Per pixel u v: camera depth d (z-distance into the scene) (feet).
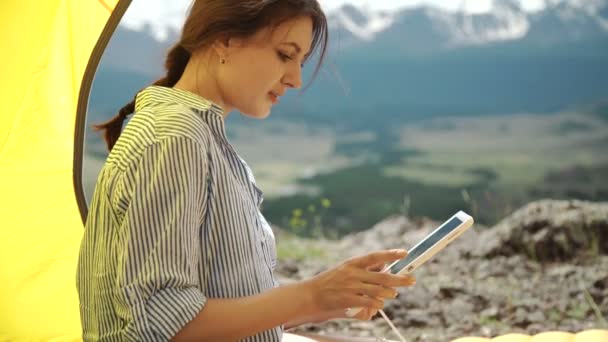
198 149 5.26
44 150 9.46
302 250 17.97
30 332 9.51
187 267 5.16
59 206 9.57
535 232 15.76
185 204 5.16
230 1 5.62
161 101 5.62
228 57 5.71
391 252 5.33
